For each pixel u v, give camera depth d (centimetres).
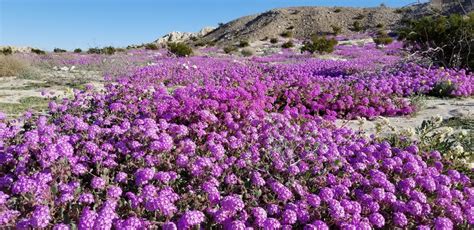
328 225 346
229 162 426
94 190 361
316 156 452
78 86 1321
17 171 384
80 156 418
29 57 2398
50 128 440
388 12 5916
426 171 445
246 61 2419
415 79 1188
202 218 310
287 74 1405
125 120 520
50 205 330
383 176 409
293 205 346
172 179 382
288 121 574
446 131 578
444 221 341
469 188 419
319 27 5778
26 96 1107
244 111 605
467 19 1609
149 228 309
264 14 6644
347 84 1082
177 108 595
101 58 2428
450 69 1448
